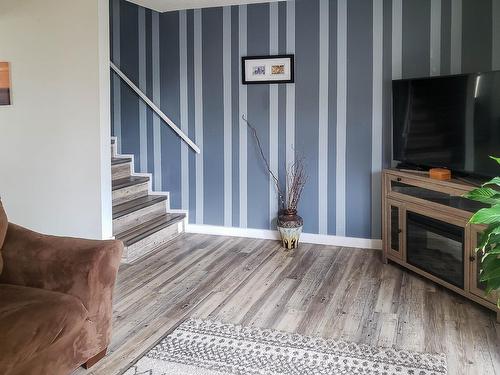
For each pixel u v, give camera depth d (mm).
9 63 4094
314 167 4590
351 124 4422
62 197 4102
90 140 3947
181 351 2561
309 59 4480
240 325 2875
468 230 3064
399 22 4176
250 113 4734
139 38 5027
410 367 2385
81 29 3857
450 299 3258
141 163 5227
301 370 2361
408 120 3895
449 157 3502
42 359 2027
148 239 4379
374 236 4465
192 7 4719
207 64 4816
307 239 4688
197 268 3943
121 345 2637
